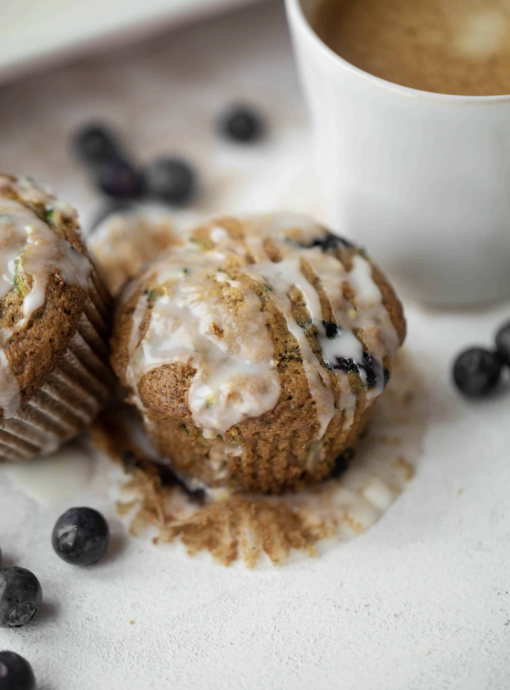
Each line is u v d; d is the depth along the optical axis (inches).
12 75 13.0
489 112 10.1
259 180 13.7
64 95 14.5
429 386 11.6
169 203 13.3
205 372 9.7
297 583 10.1
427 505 10.7
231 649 9.7
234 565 10.2
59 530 10.1
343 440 10.4
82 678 9.5
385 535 10.5
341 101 10.8
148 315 10.2
